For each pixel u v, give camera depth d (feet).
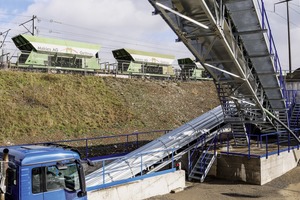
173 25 36.99
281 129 62.23
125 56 128.06
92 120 80.18
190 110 104.88
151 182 42.24
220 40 37.50
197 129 57.52
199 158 54.24
